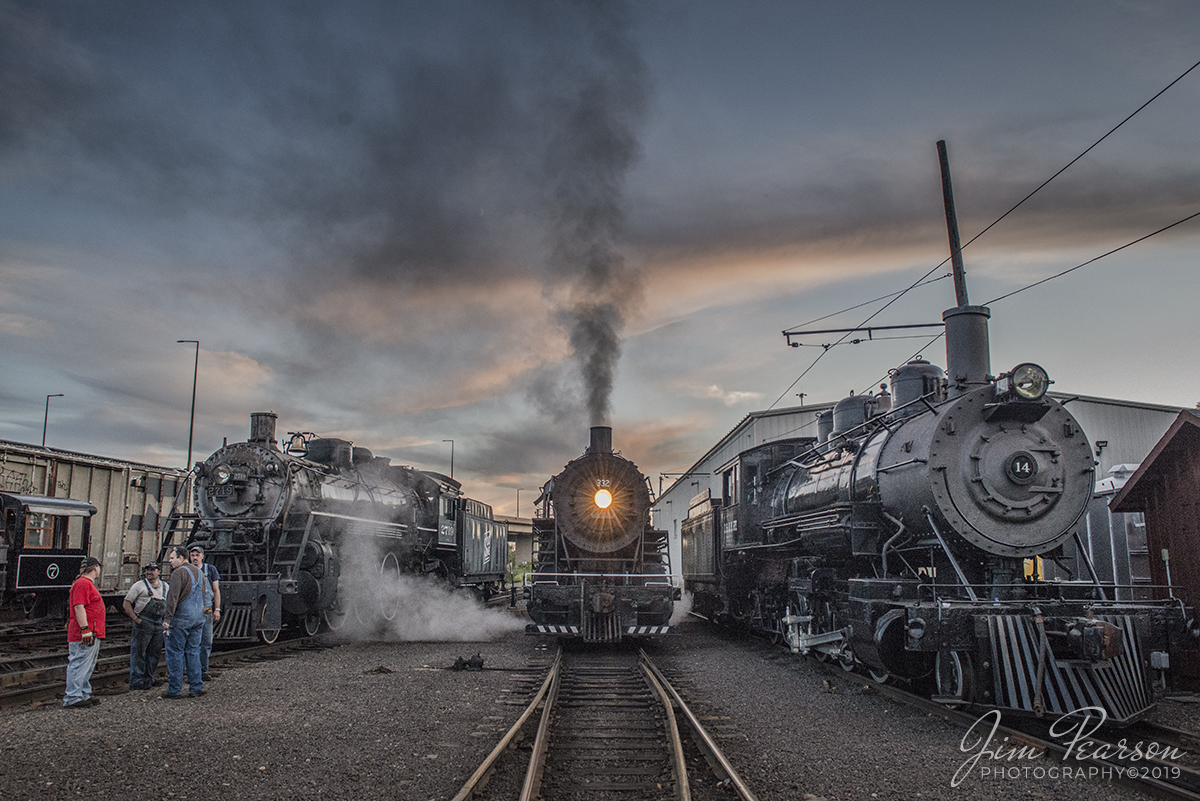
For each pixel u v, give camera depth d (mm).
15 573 15469
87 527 18109
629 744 6961
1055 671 7484
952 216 11477
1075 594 8922
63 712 8102
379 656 12766
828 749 6910
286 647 13672
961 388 9617
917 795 5676
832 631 11023
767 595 14750
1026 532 8906
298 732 7336
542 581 14094
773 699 9203
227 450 15102
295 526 14695
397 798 5500
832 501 11422
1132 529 12664
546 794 5613
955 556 9172
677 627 19281
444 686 9883
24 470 17219
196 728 7449
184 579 9188
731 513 16484
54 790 5551
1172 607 8008
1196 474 10062
